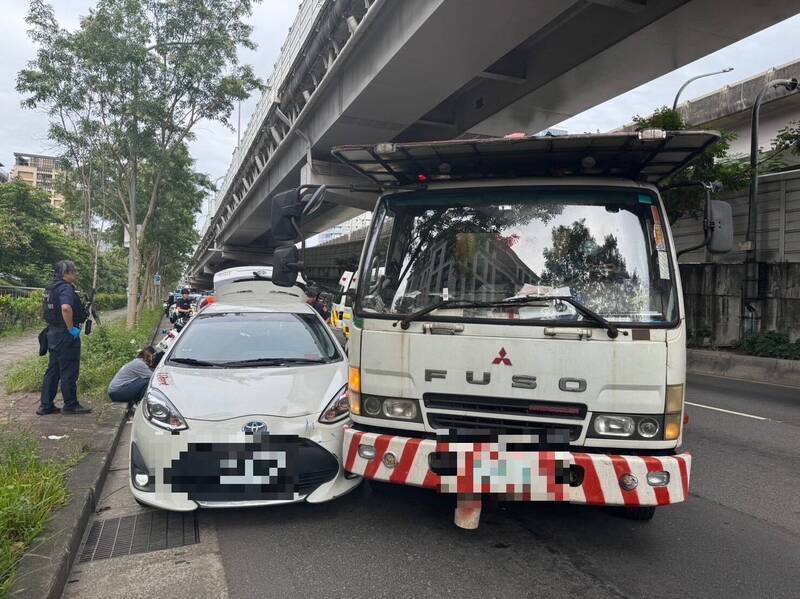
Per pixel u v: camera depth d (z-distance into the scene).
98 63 13.49
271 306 6.88
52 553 3.79
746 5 8.97
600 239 4.02
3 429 6.54
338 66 13.50
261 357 5.78
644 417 3.65
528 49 12.38
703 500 5.21
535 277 4.01
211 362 5.63
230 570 3.84
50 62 13.52
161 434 4.57
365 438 4.06
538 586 3.62
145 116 14.10
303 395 4.93
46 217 39.56
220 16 14.31
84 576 3.80
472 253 4.15
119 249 44.34
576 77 11.72
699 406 9.53
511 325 3.81
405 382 3.99
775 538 4.41
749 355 13.43
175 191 19.95
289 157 20.28
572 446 3.74
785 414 8.94
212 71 14.27
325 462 4.62
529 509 4.84
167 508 4.45
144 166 16.78
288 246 4.66
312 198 4.64
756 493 5.42
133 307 15.53
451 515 4.71
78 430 6.76
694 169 13.84
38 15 13.09
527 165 4.29
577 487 3.67
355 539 4.27
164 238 23.59
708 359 14.12
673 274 3.86
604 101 13.07
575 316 3.79
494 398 3.81
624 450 3.72
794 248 14.45
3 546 3.68
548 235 4.09
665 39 10.08
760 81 19.95
